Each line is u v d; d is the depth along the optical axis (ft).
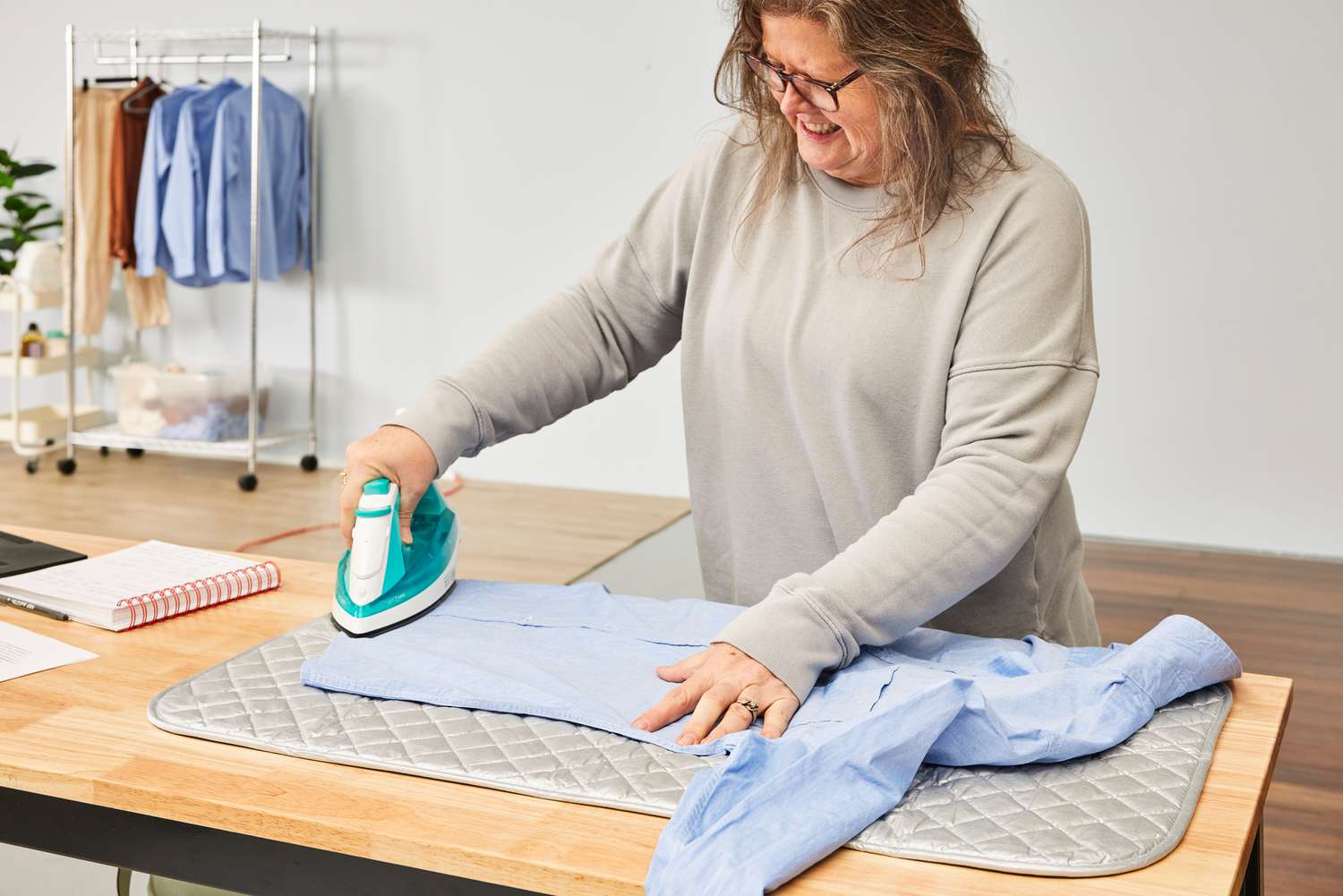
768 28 3.77
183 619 4.29
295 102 15.44
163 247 14.83
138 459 16.52
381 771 3.14
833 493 4.31
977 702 3.05
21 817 3.22
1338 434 13.02
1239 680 3.71
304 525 13.19
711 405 4.61
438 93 15.47
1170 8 12.85
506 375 4.54
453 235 15.72
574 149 15.12
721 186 4.51
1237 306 13.14
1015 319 3.84
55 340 16.06
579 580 11.64
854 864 2.73
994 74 3.95
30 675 3.76
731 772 2.85
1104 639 10.41
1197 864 2.69
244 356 16.75
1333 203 12.69
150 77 16.30
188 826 3.03
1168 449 13.57
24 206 16.17
